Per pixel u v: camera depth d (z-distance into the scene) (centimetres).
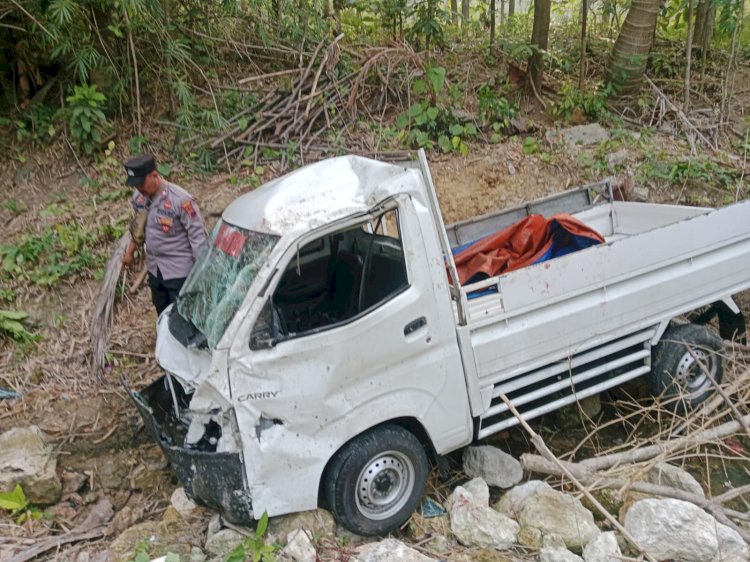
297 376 355
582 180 751
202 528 407
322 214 366
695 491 420
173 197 488
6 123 746
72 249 636
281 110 779
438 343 392
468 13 1198
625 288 464
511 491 421
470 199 726
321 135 770
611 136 808
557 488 439
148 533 404
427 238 385
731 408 466
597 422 530
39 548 404
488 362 416
